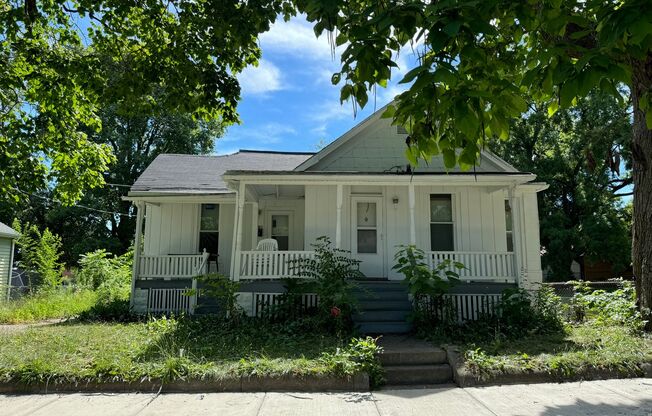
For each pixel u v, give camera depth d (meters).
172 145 32.62
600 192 22.86
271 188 12.76
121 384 5.70
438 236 12.22
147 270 12.28
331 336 8.41
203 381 5.71
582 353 6.60
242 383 5.75
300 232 14.15
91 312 11.88
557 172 23.12
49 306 13.19
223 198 13.07
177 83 6.95
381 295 10.30
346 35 3.52
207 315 10.55
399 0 3.03
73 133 10.65
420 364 6.84
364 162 13.02
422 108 2.71
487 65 3.24
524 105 3.10
